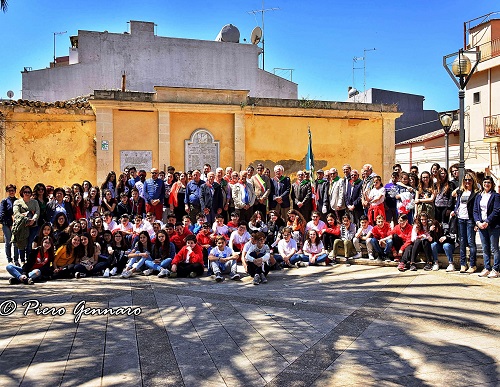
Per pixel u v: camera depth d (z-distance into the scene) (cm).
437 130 3136
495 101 2589
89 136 1473
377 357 475
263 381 421
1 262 1069
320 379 425
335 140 1593
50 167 1449
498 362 461
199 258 906
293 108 1534
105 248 946
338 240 1037
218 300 707
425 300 695
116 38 2297
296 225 1080
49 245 873
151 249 942
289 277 892
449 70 989
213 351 495
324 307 662
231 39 2475
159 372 441
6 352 494
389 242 980
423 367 450
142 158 1423
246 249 877
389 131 1648
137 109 1414
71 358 476
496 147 2548
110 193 1133
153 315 627
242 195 1130
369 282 827
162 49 2347
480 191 877
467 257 927
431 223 928
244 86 2450
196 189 1111
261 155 1520
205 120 1477
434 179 1002
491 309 645
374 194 1054
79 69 2258
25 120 1431
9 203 1009
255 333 551
